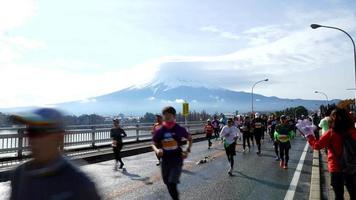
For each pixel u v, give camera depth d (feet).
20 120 8.30
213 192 35.94
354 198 21.84
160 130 26.76
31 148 8.59
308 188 38.04
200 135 123.03
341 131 21.94
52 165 8.52
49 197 8.35
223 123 114.83
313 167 52.54
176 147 26.63
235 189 37.42
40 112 8.38
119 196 34.19
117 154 52.70
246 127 78.69
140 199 33.12
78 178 8.60
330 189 37.19
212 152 75.51
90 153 61.77
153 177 44.70
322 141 22.29
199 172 48.70
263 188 37.96
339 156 21.93
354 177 21.65
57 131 8.53
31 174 8.54
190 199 32.94
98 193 8.80
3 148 49.83
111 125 77.41
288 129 52.95
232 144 46.68
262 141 106.22
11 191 8.82
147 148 76.59
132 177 44.73
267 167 53.47
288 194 35.06
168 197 33.91
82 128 69.15
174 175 26.40
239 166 54.49
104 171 49.42
